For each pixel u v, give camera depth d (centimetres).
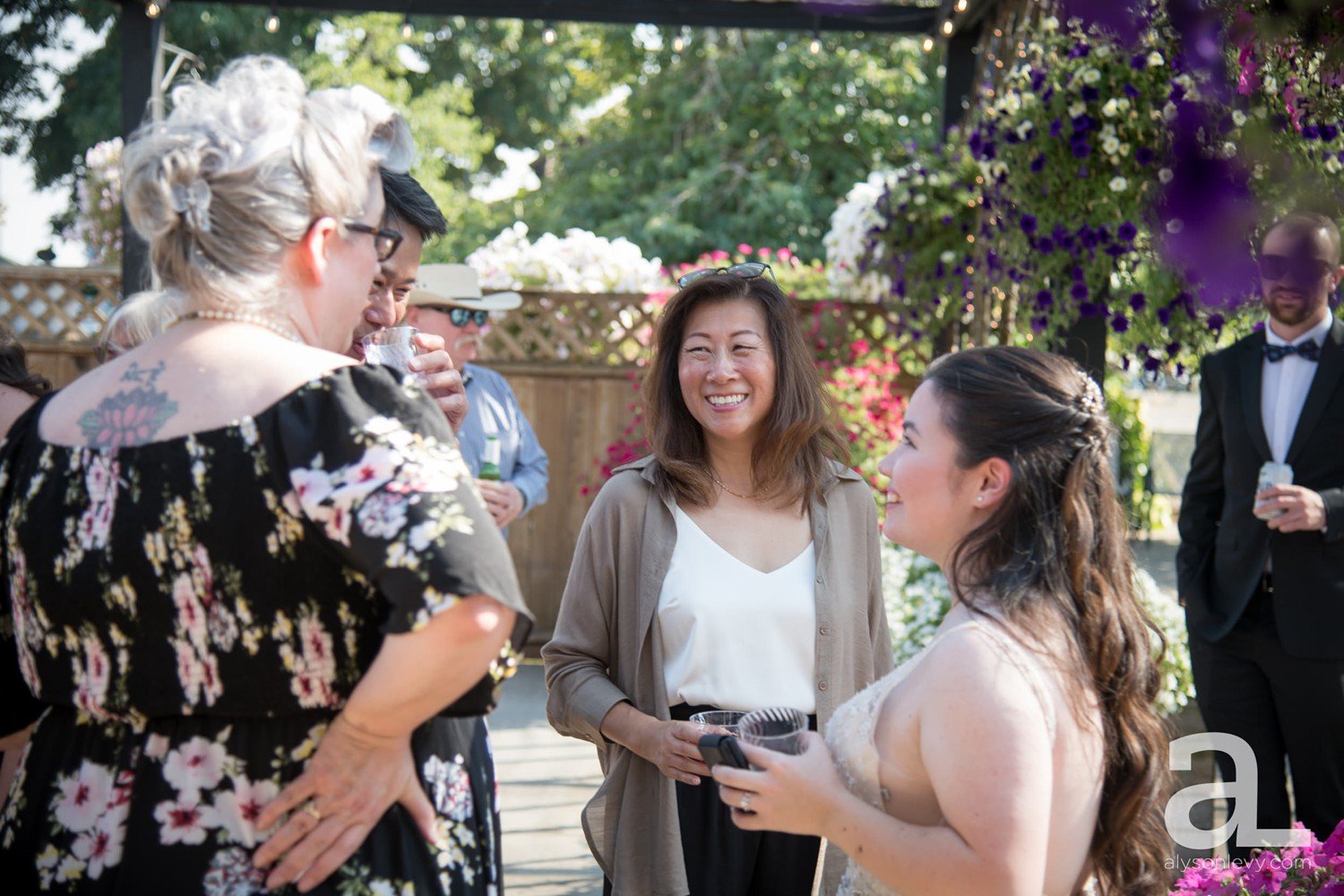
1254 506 337
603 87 1858
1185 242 295
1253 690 353
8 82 1284
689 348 238
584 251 719
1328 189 256
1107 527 153
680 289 246
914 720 142
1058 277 421
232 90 140
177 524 130
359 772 132
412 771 141
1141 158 384
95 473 134
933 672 140
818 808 143
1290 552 342
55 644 136
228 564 130
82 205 812
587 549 241
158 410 134
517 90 1872
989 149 465
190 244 136
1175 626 507
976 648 138
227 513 129
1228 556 356
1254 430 351
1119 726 148
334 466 128
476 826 153
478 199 1839
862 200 688
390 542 123
